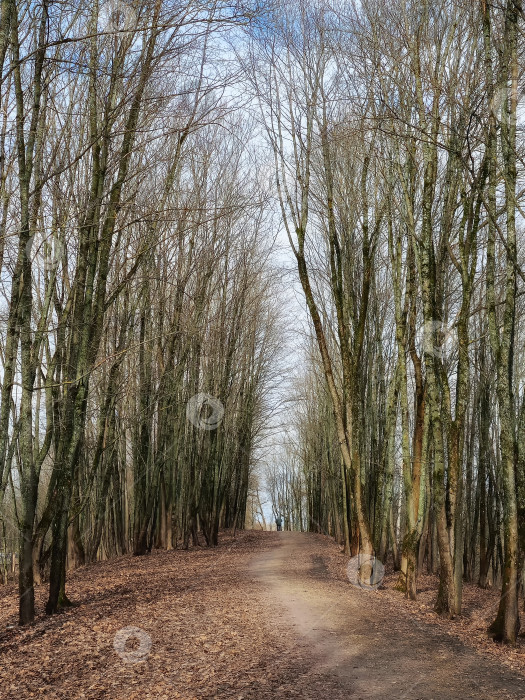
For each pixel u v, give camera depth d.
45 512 10.13
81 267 10.98
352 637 9.09
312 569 18.23
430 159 12.62
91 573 16.03
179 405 21.64
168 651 7.84
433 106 12.12
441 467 11.63
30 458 9.44
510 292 10.02
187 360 21.72
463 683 6.96
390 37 13.14
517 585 9.51
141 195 14.66
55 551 10.16
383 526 17.94
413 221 14.04
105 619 9.54
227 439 28.16
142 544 20.59
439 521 11.52
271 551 24.42
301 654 7.92
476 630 10.11
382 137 14.38
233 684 6.60
